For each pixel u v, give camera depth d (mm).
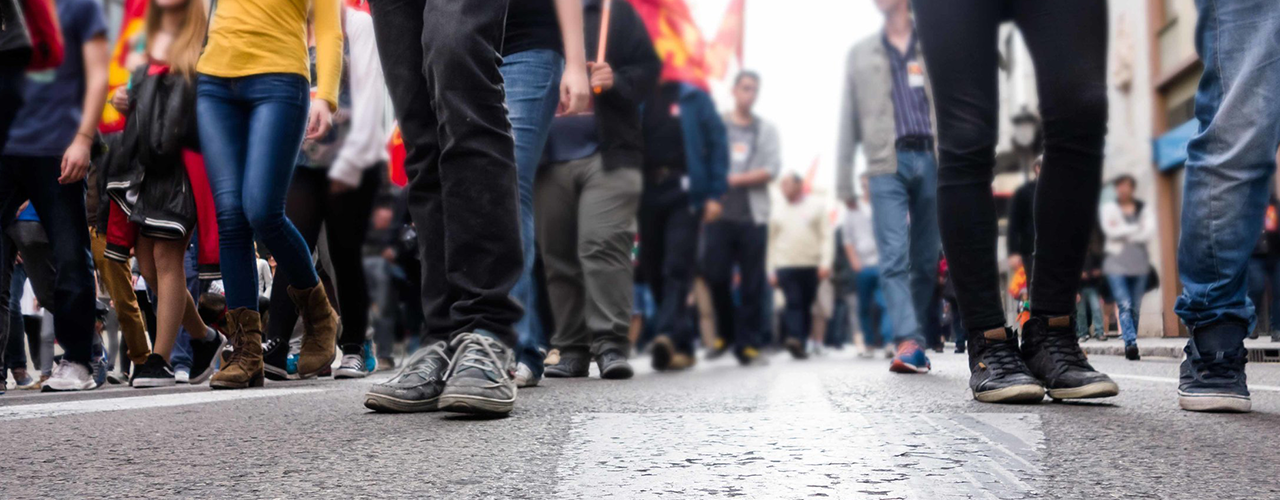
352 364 4984
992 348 2869
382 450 1808
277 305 4605
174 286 4336
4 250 4715
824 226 10344
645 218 6453
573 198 4957
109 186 4152
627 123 4934
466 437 1980
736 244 7809
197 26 4137
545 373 5020
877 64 5605
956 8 2838
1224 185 2486
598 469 1592
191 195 4223
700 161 6453
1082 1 2719
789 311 10320
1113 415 2404
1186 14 13656
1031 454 1734
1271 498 1356
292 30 3711
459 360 2346
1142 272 8414
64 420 2375
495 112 2412
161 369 4375
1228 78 2531
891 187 5430
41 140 4145
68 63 4184
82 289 4273
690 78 6539
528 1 3906
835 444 1864
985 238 2875
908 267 5391
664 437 1971
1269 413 2461
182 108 4090
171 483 1491
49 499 1383
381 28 2619
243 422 2303
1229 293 2506
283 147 3672
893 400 2949
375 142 4824
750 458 1698
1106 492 1395
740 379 4496
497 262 2389
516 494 1393
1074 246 2803
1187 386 2559
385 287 8242
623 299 4898
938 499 1348
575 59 3441
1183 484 1451
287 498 1371
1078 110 2721
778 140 8000
